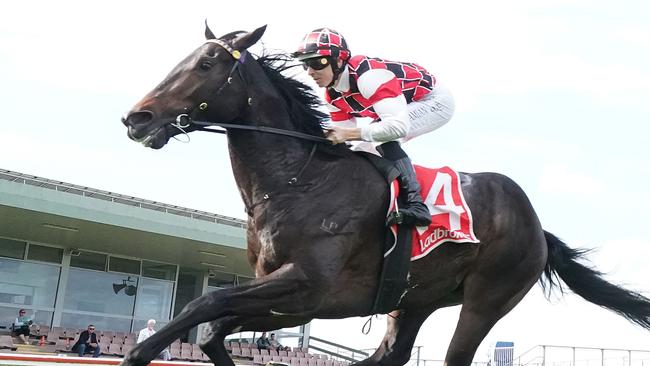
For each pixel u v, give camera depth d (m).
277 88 3.29
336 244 3.09
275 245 3.05
